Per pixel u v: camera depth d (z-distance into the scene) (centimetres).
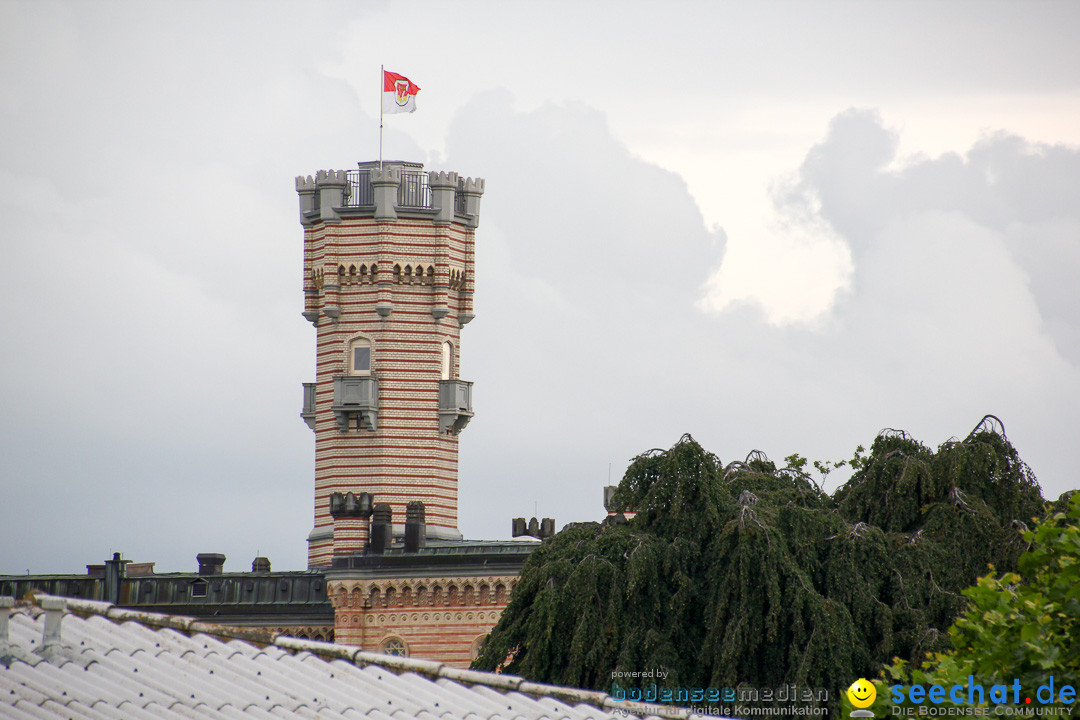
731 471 15088
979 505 13362
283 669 6806
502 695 7000
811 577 12988
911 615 12650
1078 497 6253
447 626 19638
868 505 13975
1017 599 6631
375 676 6956
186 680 6406
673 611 13050
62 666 6241
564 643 13175
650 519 13850
